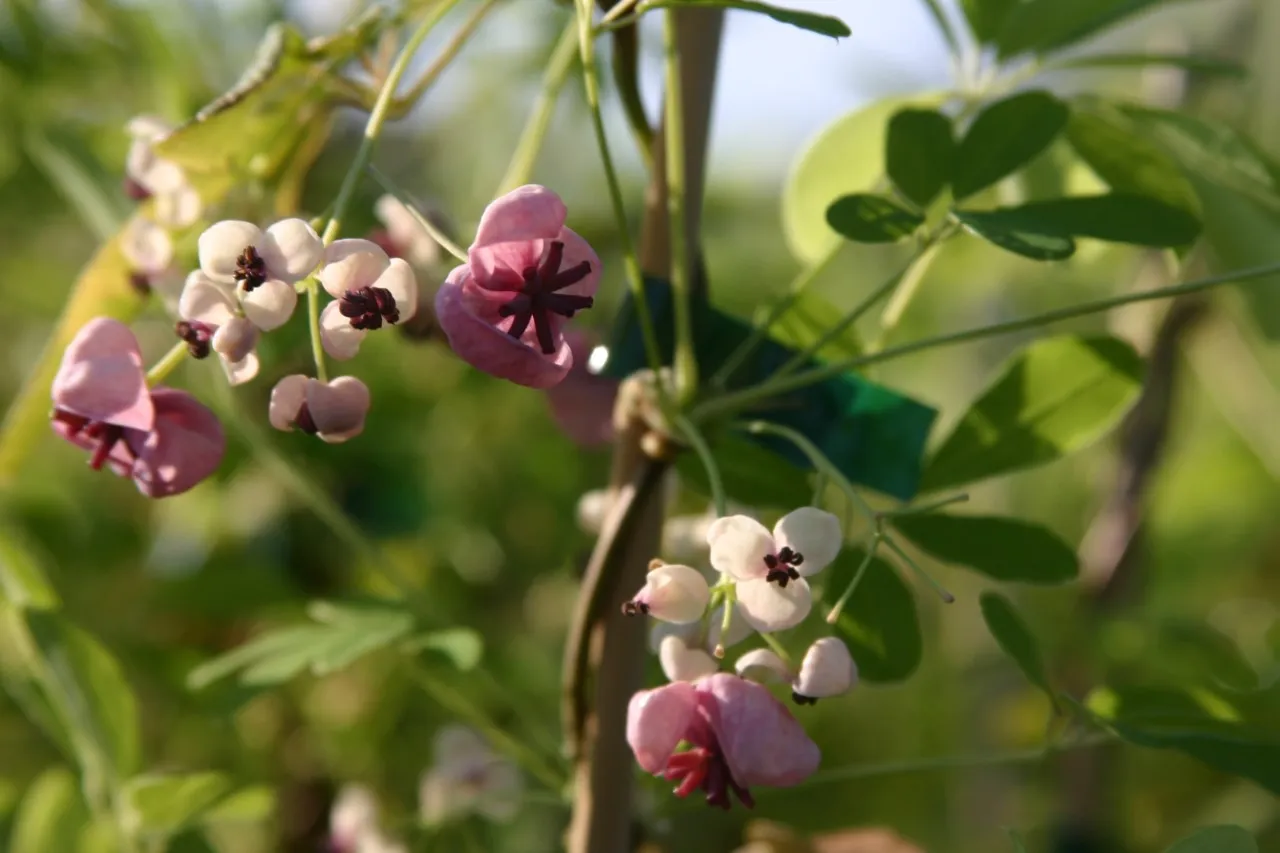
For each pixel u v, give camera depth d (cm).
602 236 93
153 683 72
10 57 66
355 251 44
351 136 78
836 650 44
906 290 56
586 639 50
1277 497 99
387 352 81
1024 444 53
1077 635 71
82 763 56
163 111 64
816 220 59
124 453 45
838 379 52
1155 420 72
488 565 89
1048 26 54
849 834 55
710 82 51
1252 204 55
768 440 52
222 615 66
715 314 51
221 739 78
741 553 44
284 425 45
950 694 98
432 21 47
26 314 86
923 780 98
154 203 52
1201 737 49
